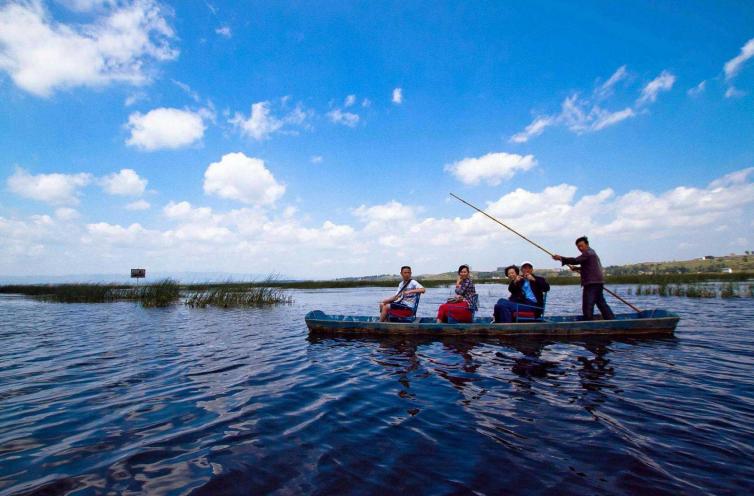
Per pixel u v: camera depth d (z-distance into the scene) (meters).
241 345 8.61
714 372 5.75
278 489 2.76
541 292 9.92
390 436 3.66
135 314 15.67
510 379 5.55
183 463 3.17
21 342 9.05
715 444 3.40
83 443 3.58
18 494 2.72
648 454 3.23
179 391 5.20
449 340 8.88
